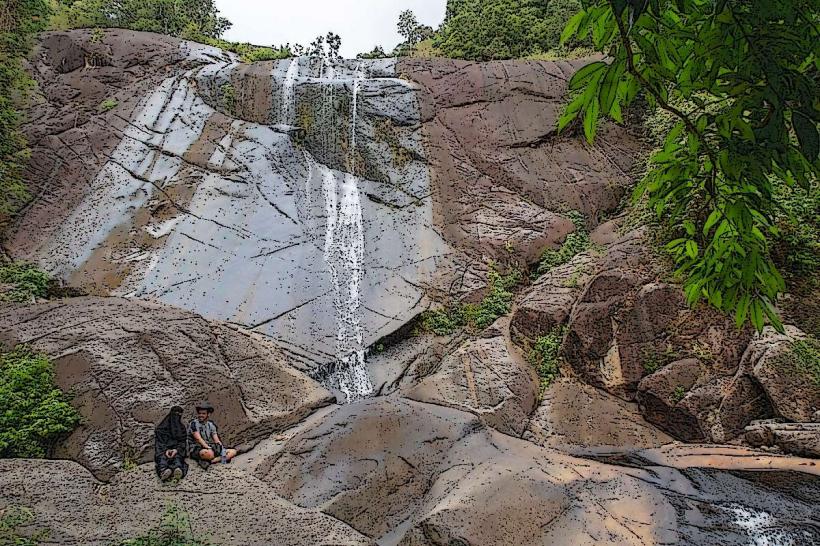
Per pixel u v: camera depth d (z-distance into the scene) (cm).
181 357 792
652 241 947
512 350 965
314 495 586
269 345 973
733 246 220
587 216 1359
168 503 553
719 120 172
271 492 593
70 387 707
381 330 1058
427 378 913
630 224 1196
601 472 616
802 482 555
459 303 1134
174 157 1411
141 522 508
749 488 559
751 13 151
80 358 730
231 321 1026
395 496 588
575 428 814
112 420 679
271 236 1245
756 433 660
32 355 736
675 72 161
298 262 1189
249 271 1149
